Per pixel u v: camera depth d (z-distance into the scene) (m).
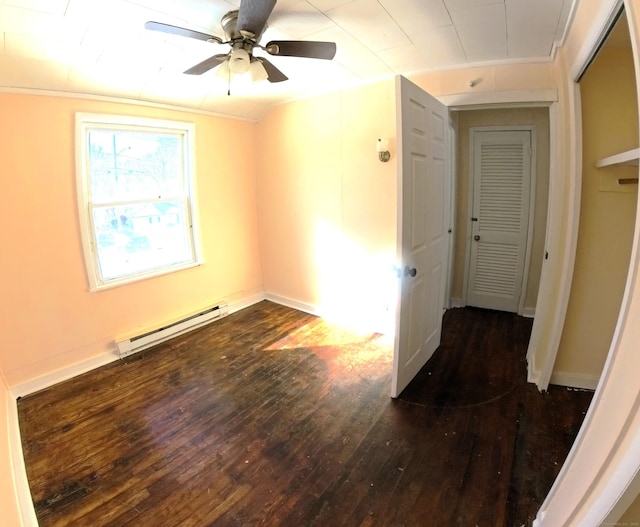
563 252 2.25
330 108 3.26
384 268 3.22
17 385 2.48
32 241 2.49
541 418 2.07
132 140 3.03
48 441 2.03
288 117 3.63
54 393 2.50
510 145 3.36
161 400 2.39
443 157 2.60
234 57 1.77
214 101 3.29
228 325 3.60
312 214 3.65
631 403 0.82
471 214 3.66
